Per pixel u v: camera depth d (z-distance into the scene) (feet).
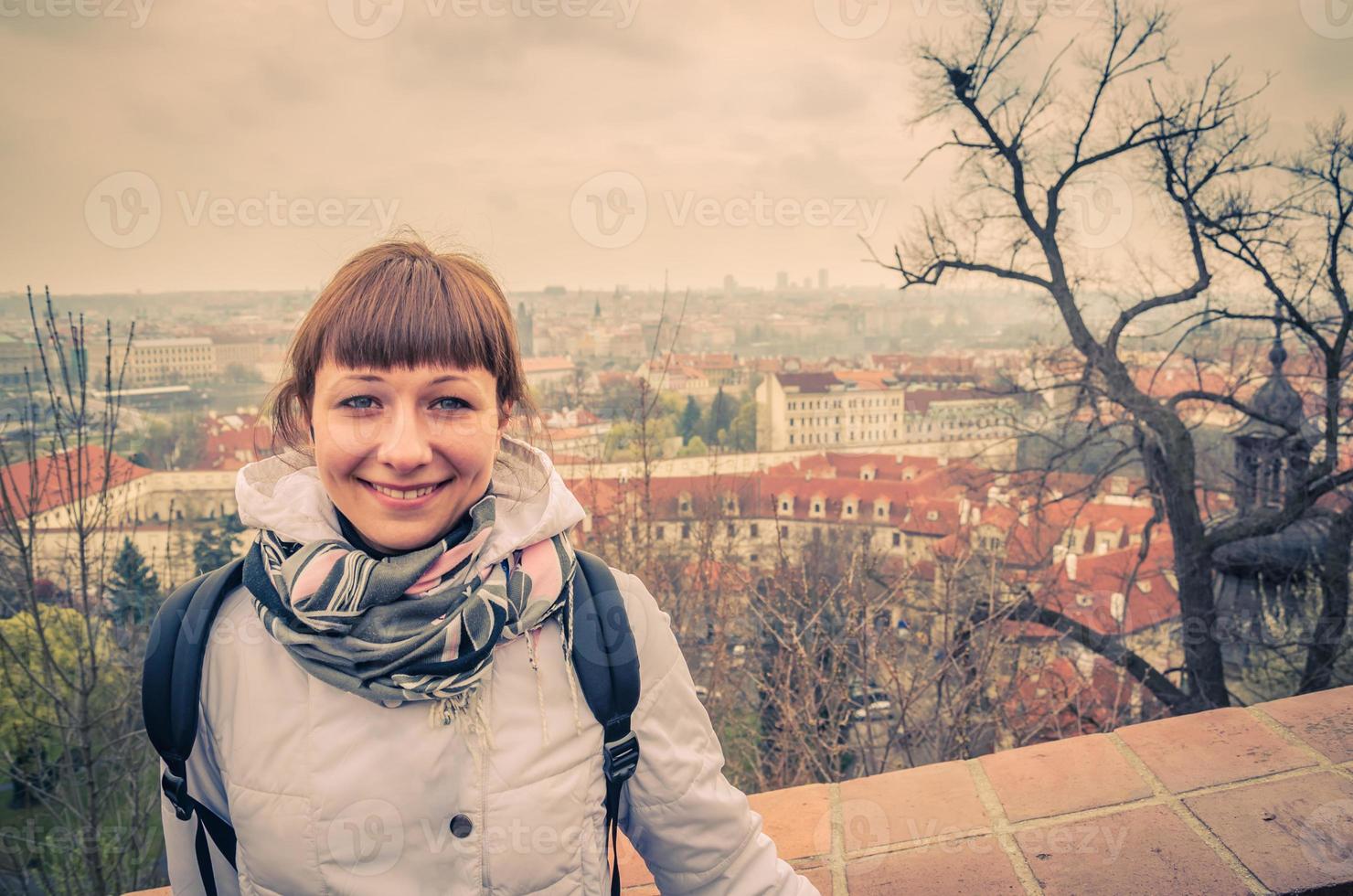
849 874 4.34
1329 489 32.17
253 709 2.54
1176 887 3.99
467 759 2.51
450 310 2.52
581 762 2.61
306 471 2.86
